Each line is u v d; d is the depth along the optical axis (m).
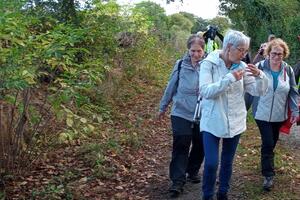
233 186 6.19
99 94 10.24
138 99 12.34
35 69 5.90
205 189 5.09
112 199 5.96
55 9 10.40
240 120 5.07
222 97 4.97
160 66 16.62
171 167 6.02
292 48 16.22
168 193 6.13
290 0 19.67
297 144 8.21
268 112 5.88
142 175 6.80
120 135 8.62
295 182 6.24
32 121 6.43
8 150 6.25
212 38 6.92
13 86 5.45
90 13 11.07
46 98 6.42
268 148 5.95
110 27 11.69
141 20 14.41
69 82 6.23
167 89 5.95
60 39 6.02
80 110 7.41
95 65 7.31
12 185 6.21
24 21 5.89
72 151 7.55
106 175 6.61
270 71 5.94
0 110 6.10
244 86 5.12
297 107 6.00
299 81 7.52
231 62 5.01
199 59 5.79
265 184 5.95
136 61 14.79
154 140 8.84
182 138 5.82
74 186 6.24
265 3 19.48
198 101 5.72
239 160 7.22
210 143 5.02
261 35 19.12
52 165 6.97
